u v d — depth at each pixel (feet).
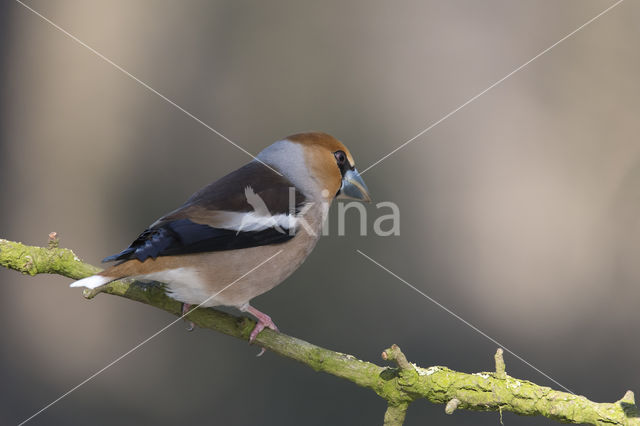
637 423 17.42
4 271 34.71
